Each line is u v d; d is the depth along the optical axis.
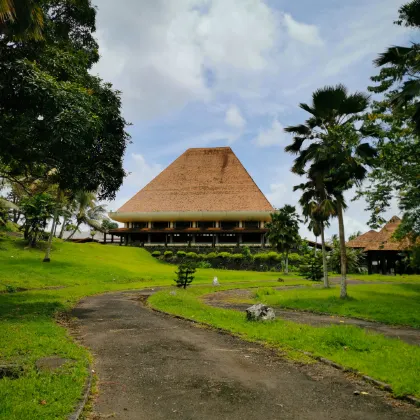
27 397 5.38
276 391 6.17
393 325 13.99
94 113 15.23
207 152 81.75
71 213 54.50
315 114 22.48
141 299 21.45
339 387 6.38
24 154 14.44
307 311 17.92
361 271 53.94
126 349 9.05
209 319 13.30
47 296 20.94
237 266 57.69
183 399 5.79
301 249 61.44
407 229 19.27
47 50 15.71
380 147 17.84
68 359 7.68
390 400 5.81
